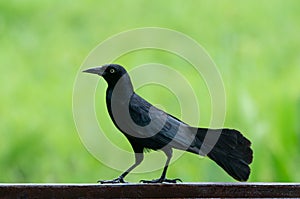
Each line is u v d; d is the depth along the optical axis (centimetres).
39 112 1480
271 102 1350
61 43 1639
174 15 1691
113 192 699
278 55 1609
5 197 699
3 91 1509
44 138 1435
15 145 1432
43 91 1521
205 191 703
